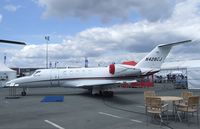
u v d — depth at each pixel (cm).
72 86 2741
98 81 2658
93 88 2656
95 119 1228
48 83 2725
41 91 3366
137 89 3528
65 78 2725
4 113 1459
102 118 1254
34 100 2192
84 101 2073
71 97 2439
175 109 1200
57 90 3531
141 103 1902
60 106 1766
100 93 2661
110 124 1098
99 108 1638
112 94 2555
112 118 1250
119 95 2612
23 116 1346
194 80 3372
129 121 1164
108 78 2736
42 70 2755
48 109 1617
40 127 1057
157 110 1098
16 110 1585
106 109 1584
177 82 3681
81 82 2720
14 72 4562
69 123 1135
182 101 1304
